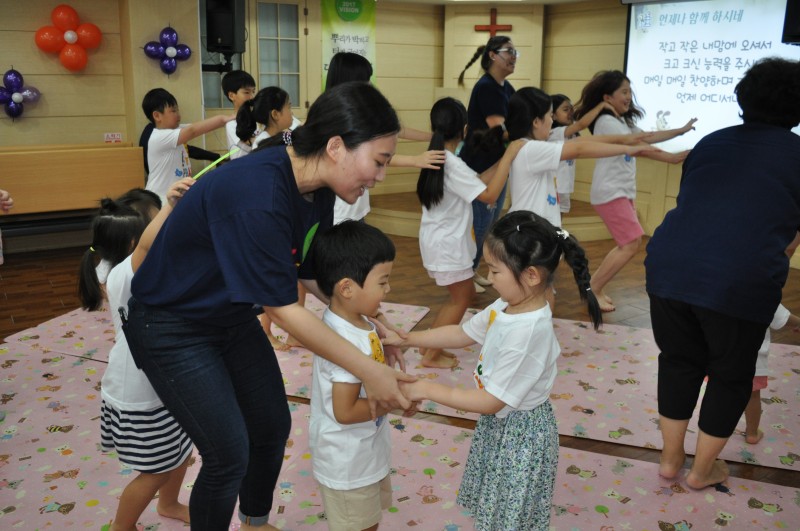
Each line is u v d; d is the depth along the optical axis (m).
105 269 2.04
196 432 1.66
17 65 5.68
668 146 6.11
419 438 2.71
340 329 1.71
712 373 2.28
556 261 1.75
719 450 2.32
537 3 7.25
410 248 5.97
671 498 2.33
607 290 4.74
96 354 3.53
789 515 2.25
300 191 1.55
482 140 3.77
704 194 2.22
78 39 5.70
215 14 5.72
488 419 1.88
